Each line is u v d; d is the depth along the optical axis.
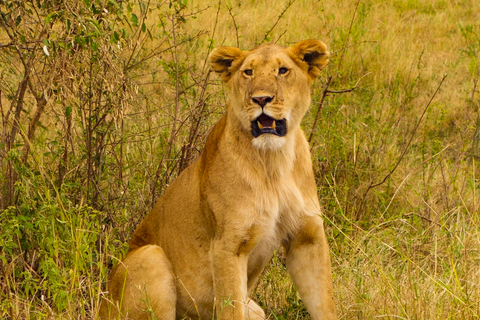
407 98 15.66
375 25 23.33
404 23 24.47
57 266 7.38
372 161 12.95
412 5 26.92
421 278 8.84
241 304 7.32
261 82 7.16
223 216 7.41
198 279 7.91
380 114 15.11
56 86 8.82
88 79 8.92
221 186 7.43
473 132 15.12
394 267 9.62
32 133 9.27
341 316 8.43
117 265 8.19
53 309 7.91
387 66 18.88
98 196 9.87
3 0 8.87
